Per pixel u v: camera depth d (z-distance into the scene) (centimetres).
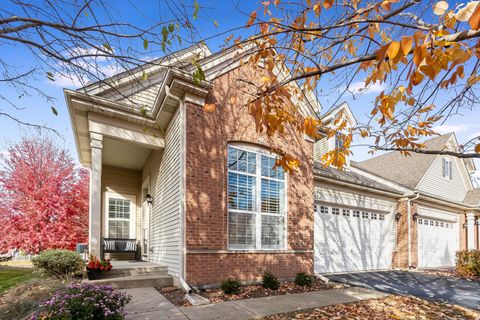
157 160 1045
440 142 1859
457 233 1827
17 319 444
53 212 1345
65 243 1334
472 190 2042
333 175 1212
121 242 1158
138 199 1310
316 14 366
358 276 1105
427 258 1549
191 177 741
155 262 997
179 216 743
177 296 654
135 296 636
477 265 1225
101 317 409
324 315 559
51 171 1403
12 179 1355
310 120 473
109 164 1265
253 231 834
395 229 1456
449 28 264
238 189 827
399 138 518
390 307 641
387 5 296
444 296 805
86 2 276
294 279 875
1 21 254
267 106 399
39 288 589
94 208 812
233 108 841
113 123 880
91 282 679
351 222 1272
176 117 826
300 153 967
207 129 788
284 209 902
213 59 819
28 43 272
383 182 1541
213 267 735
